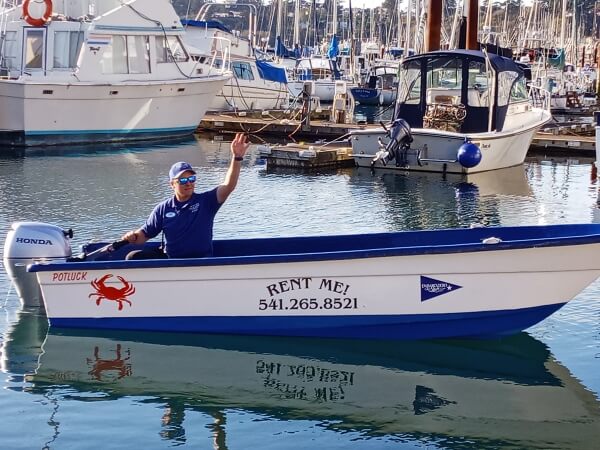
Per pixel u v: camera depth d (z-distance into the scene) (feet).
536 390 25.02
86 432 22.09
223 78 92.94
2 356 27.02
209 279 27.91
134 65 84.02
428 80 71.77
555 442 21.81
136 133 86.17
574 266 26.78
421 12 154.30
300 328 28.19
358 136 69.77
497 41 174.19
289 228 46.03
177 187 28.02
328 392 24.80
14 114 78.18
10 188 57.06
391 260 27.02
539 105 90.33
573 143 81.92
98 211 49.39
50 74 79.51
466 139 66.39
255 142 90.99
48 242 30.07
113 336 28.78
